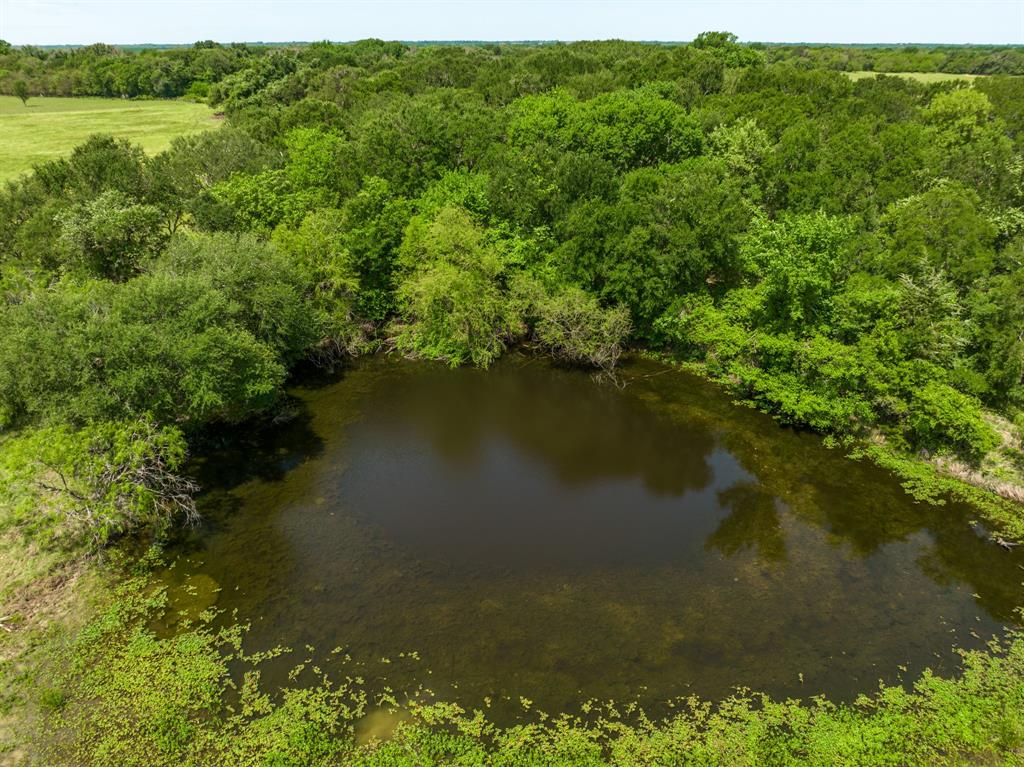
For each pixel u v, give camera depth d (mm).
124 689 21641
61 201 49156
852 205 52031
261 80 118750
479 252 46125
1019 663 23109
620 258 45219
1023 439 34219
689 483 34656
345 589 26672
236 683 22172
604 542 30000
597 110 64750
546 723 20969
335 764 19547
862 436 37594
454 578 27531
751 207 52094
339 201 52312
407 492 33562
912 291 37000
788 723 20922
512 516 31875
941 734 20500
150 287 32156
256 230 48344
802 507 32312
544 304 46000
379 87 94000
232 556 28297
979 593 26656
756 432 39219
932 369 34719
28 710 20812
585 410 42250
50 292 36125
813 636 24500
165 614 24922
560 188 50438
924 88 89125
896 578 27484
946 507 32000
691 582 27406
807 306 40031
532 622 25203
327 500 32562
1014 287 37375
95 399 27953
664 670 23016
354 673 22719
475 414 41719
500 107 84938
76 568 26812
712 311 43906
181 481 32219
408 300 50031
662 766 19578
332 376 46344
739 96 80250
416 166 55844
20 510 26016
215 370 31188
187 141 64625
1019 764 19500
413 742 20234
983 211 49625
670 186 47562
